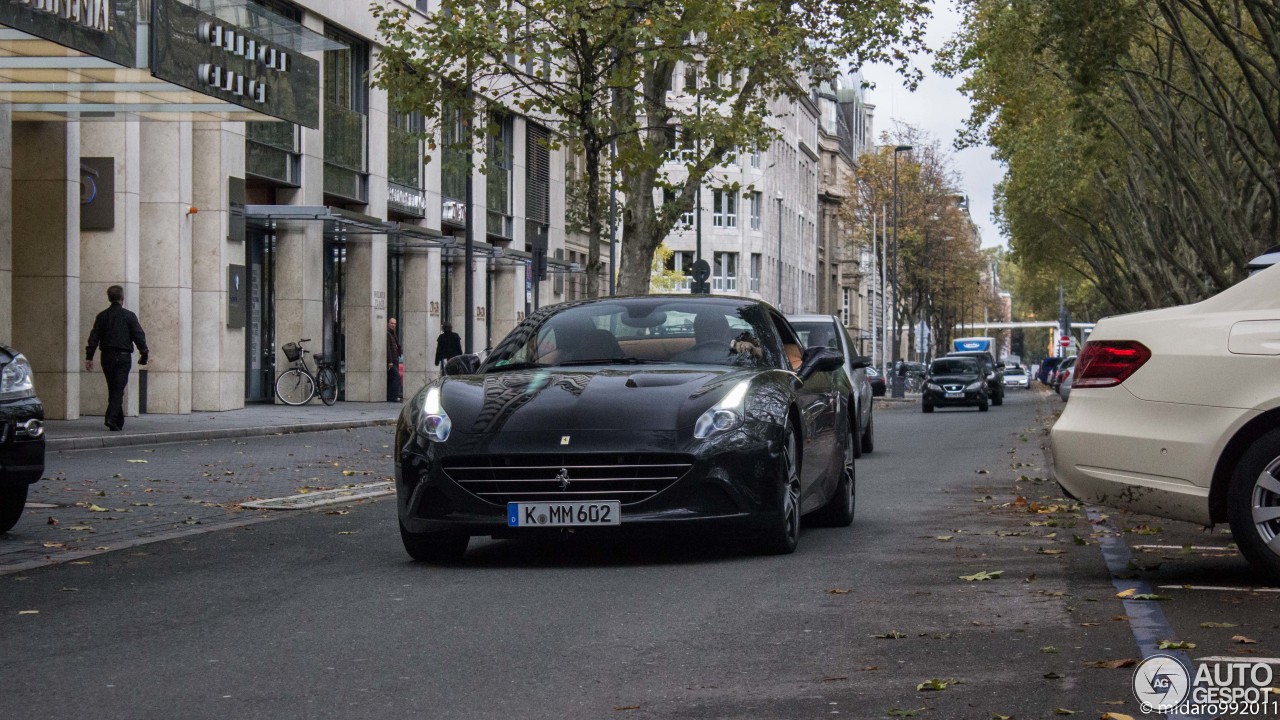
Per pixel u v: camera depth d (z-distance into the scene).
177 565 9.05
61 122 24.44
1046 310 122.44
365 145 35.91
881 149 88.06
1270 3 24.39
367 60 36.12
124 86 22.52
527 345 9.98
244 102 24.41
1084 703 5.05
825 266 126.12
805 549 9.57
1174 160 33.12
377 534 10.78
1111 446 7.87
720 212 90.75
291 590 7.98
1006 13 31.34
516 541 10.27
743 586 7.95
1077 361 8.21
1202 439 7.59
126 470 16.30
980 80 37.72
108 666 5.95
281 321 32.84
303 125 27.02
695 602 7.43
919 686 5.32
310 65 27.25
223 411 29.05
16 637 6.62
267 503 12.97
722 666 5.83
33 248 24.53
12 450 10.11
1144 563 8.73
